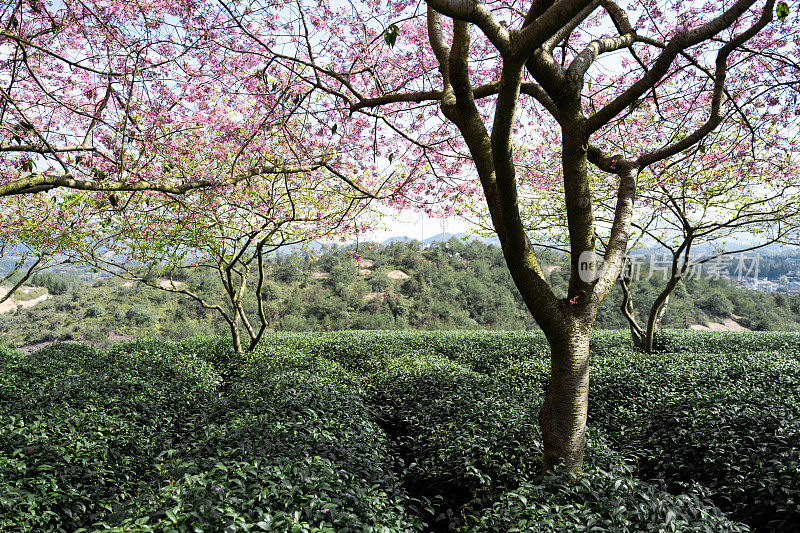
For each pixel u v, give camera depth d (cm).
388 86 564
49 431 498
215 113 580
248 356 1119
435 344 1390
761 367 858
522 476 473
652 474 546
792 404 567
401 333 1725
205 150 635
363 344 1338
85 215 843
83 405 631
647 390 738
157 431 629
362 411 671
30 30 480
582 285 368
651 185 865
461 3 250
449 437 561
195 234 826
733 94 572
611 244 395
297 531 270
